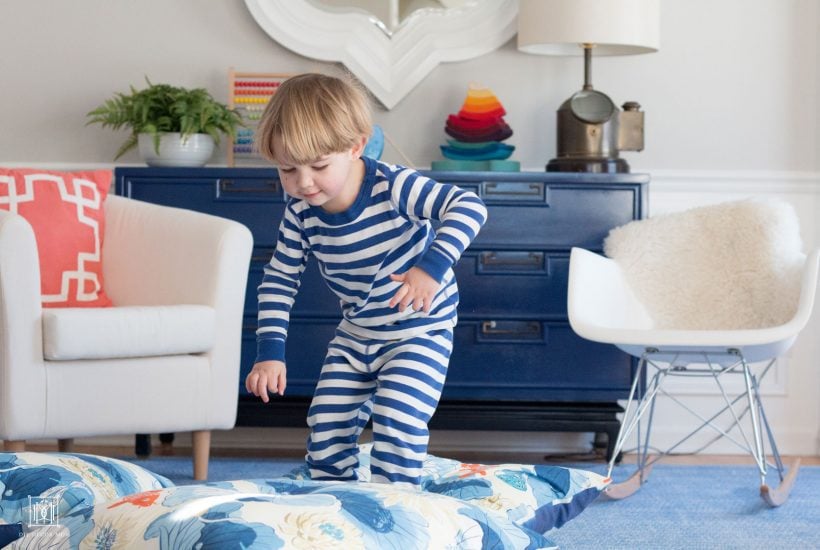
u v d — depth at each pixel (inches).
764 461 110.0
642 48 138.3
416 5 145.4
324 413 78.6
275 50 145.7
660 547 92.4
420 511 55.2
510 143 146.6
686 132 146.5
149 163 137.1
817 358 146.7
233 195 131.8
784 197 146.3
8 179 120.9
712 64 146.2
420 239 75.7
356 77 145.0
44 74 146.0
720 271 121.3
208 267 113.1
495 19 144.9
